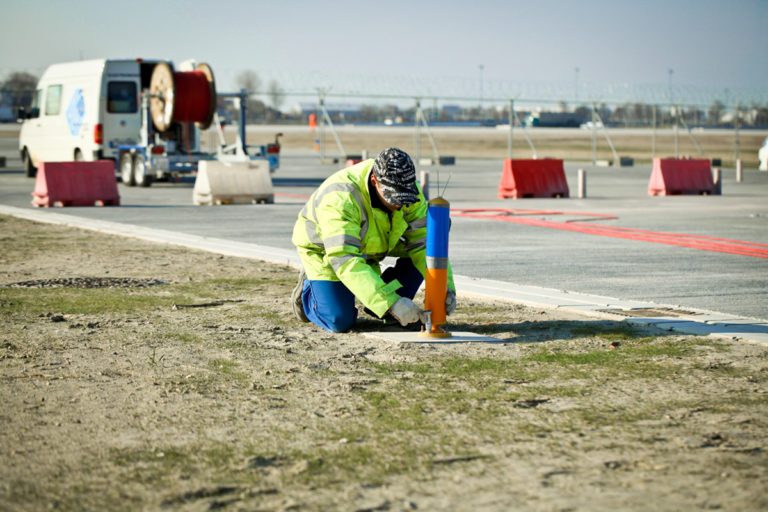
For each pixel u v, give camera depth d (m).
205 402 5.24
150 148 27.67
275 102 55.78
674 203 23.17
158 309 8.28
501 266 11.24
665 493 3.85
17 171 37.50
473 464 4.20
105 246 13.17
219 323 7.62
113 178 21.42
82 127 29.09
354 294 6.97
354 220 6.92
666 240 14.28
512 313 7.99
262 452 4.38
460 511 3.67
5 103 110.44
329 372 5.94
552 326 7.40
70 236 14.51
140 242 13.70
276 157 31.39
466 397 5.33
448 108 96.44
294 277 10.24
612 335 7.04
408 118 121.56
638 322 7.47
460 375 5.86
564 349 6.59
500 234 15.23
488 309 8.20
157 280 10.02
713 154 69.81
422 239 7.44
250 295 9.04
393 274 7.58
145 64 29.17
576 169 44.88
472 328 7.33
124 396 5.37
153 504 3.75
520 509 3.69
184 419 4.91
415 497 3.81
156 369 6.03
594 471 4.11
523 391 5.46
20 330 7.31
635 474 4.07
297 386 5.59
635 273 10.67
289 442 4.52
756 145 89.69
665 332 7.17
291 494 3.85
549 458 4.29
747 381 5.69
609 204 22.80
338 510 3.68
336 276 7.20
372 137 96.75
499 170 42.03
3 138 84.25
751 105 50.19
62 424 4.83
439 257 6.90
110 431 4.71
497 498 3.80
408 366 6.10
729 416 4.94
